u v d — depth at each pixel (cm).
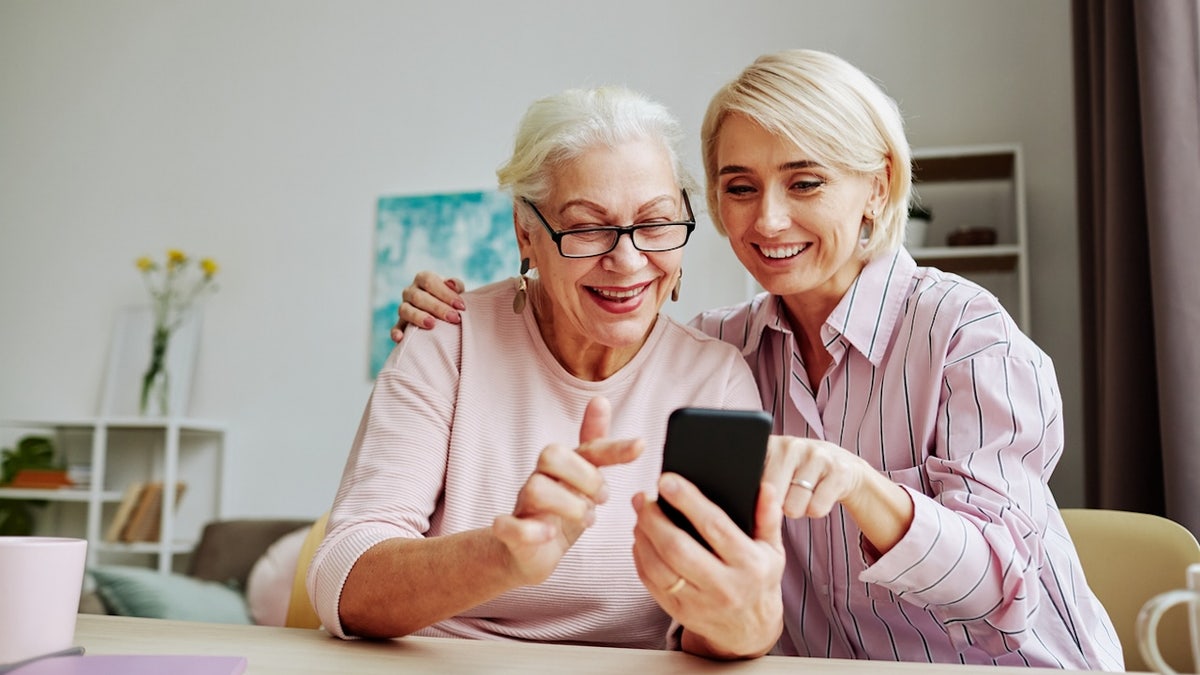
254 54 424
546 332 134
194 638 93
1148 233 214
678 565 76
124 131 437
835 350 131
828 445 94
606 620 123
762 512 78
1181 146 203
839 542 126
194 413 409
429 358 130
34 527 421
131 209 431
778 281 127
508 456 126
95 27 447
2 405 434
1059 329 321
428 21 403
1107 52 233
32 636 80
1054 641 118
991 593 102
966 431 116
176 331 414
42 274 439
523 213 124
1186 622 139
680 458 78
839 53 349
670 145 121
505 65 391
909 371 125
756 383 141
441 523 122
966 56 339
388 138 402
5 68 456
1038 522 112
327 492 391
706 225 354
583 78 379
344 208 404
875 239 132
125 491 412
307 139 412
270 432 400
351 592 94
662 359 134
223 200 420
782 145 122
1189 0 206
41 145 446
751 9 362
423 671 79
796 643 135
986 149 306
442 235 387
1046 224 326
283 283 407
